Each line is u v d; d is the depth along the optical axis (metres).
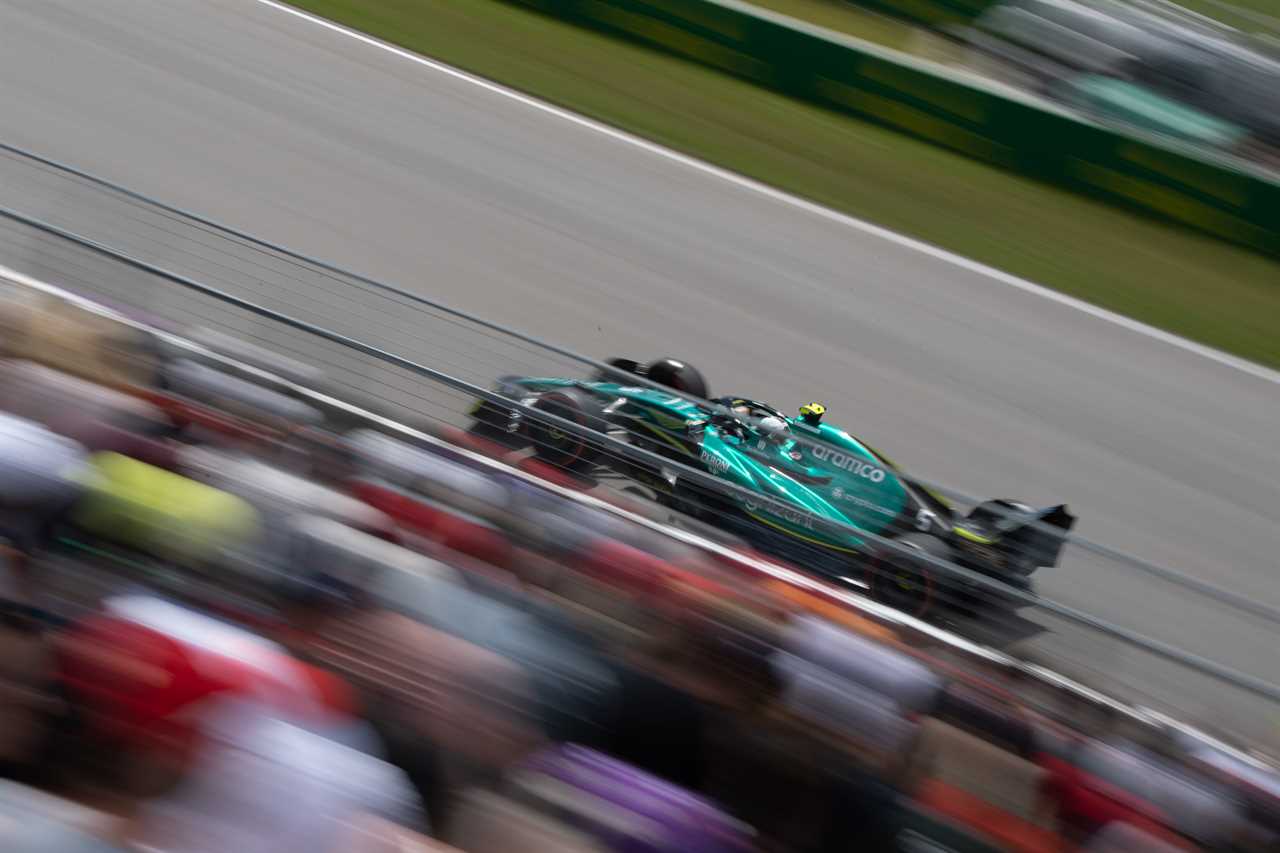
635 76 24.41
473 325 11.56
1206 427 18.03
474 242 17.20
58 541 5.39
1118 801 6.55
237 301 10.00
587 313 16.36
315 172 17.80
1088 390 18.12
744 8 25.55
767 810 5.77
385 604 5.73
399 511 6.77
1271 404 19.20
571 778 5.35
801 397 15.98
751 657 6.40
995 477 15.57
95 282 10.20
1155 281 22.19
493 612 5.99
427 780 5.21
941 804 6.20
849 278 19.33
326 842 4.53
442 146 19.53
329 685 5.34
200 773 4.66
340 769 4.78
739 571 7.91
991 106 24.77
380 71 21.45
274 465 6.86
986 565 10.23
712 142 22.67
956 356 18.02
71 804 4.50
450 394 9.69
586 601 6.45
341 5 23.62
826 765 5.93
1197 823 6.64
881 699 6.51
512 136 20.58
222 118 18.44
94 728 4.78
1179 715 8.05
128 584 5.39
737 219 20.12
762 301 17.94
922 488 11.08
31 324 7.50
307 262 11.70
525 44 24.39
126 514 5.56
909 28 30.09
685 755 5.81
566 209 18.78
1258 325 21.64
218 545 5.68
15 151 12.25
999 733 6.67
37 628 4.98
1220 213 24.06
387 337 11.59
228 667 4.95
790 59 25.39
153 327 8.73
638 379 11.04
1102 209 24.50
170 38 20.31
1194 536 15.52
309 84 20.22
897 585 9.02
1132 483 16.23
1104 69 27.66
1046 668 8.17
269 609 5.57
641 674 6.00
